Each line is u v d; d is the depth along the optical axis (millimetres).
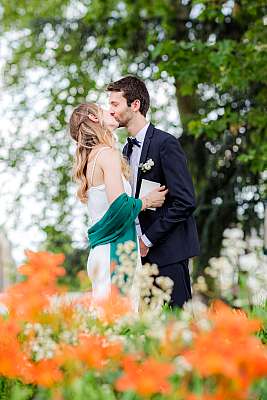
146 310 3000
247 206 9969
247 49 9672
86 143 4328
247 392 2285
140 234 4707
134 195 4715
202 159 10289
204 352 2186
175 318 2932
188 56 9953
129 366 2232
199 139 10273
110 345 2547
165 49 9875
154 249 4641
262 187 10148
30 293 2625
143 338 2746
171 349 2523
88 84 12648
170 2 11312
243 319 2488
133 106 4738
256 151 9570
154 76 10086
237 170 10102
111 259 4156
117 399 2463
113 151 4285
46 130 12984
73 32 11812
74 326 2723
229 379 2236
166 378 2293
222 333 2266
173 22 10953
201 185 10219
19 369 2479
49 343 2561
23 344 2670
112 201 4184
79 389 2318
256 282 2844
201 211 9906
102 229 4223
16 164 12500
